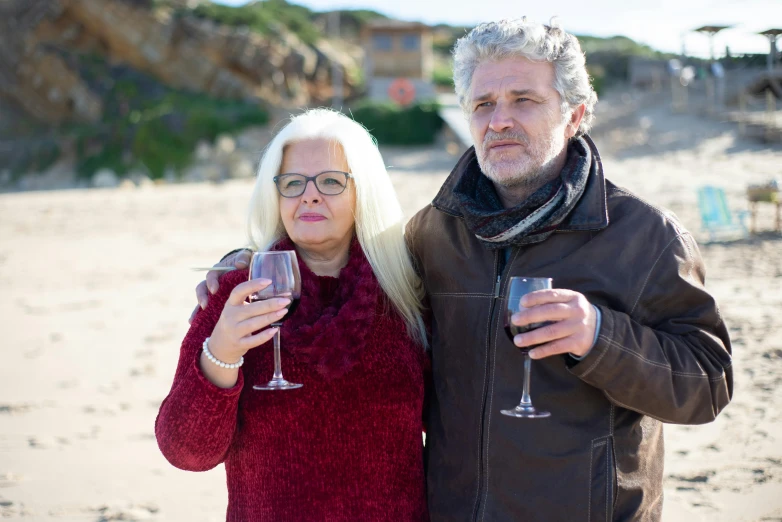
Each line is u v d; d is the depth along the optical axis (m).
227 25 52.12
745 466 4.13
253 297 2.06
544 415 1.94
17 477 4.48
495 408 2.14
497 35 2.16
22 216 22.48
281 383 2.06
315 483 2.12
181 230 17.67
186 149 42.66
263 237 2.38
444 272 2.32
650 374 1.91
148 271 12.45
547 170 2.20
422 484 2.28
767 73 29.73
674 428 4.79
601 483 2.06
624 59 61.12
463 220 2.31
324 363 2.10
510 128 2.16
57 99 50.47
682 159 25.11
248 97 49.88
